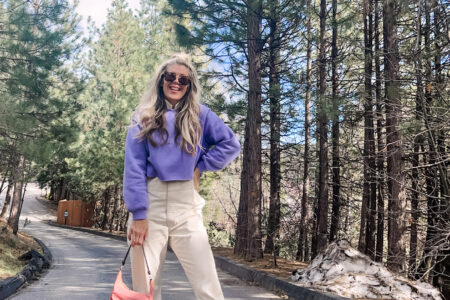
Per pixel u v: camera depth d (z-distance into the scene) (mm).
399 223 8008
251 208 10602
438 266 9469
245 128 12805
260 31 12102
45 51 11906
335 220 14141
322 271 6773
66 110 13055
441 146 7668
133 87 25625
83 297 6160
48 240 20984
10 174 14164
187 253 1666
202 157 1782
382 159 10781
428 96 7750
